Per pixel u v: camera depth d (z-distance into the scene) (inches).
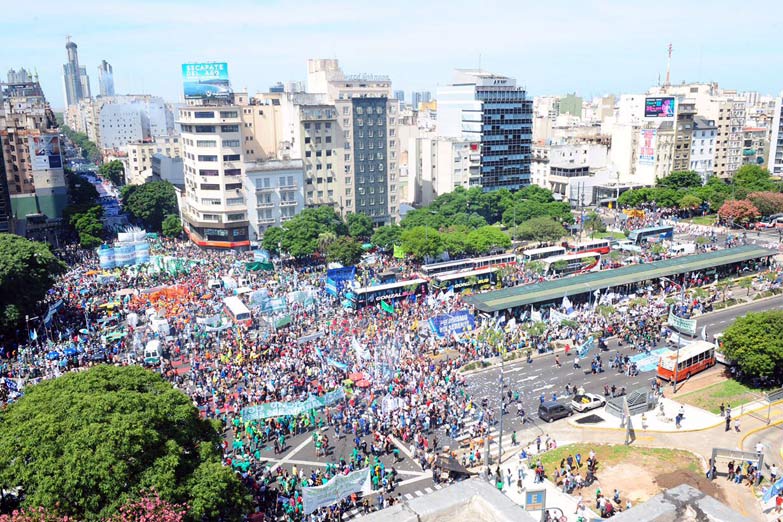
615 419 3299.7
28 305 4362.7
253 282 5423.2
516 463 2893.7
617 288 5275.6
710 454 2938.0
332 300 4992.6
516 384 3695.9
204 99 7003.0
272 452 2970.0
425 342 4151.1
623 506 2516.0
